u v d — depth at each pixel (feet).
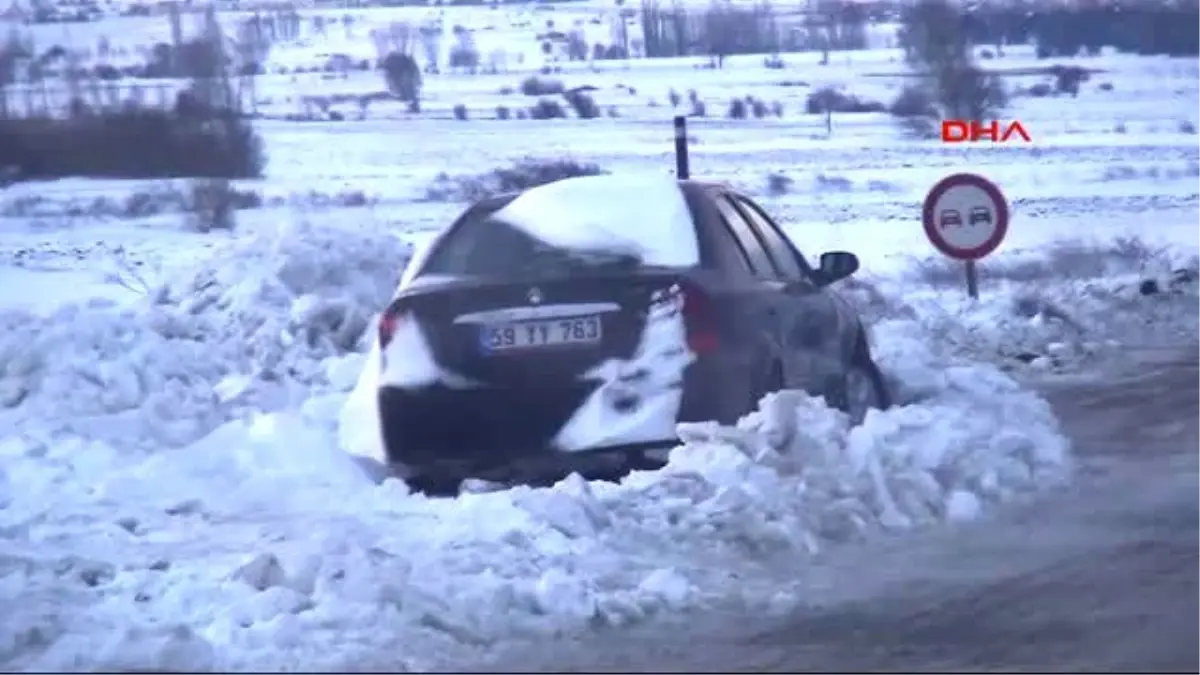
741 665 40.29
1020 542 53.01
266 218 203.41
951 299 115.55
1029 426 65.46
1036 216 200.44
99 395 73.46
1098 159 266.16
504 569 46.93
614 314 56.70
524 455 57.11
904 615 44.73
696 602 45.85
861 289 107.45
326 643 41.73
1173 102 339.77
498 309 57.31
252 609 43.73
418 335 58.18
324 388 75.92
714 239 59.93
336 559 46.24
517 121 336.49
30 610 44.55
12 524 54.44
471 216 61.52
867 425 58.70
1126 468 65.21
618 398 56.34
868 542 53.11
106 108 271.08
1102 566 49.83
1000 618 44.29
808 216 195.00
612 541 50.67
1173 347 103.65
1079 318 109.40
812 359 64.18
